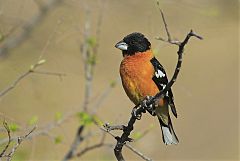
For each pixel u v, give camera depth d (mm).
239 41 22734
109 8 13695
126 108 16375
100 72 14945
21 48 13984
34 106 13320
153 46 13656
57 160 11648
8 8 12867
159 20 14289
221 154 20672
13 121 10328
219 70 22766
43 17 14531
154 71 10367
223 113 21828
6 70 12609
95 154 12570
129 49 10492
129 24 14797
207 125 21594
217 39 22438
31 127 10734
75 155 11242
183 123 21578
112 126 8477
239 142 21125
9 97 12406
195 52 22594
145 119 17406
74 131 13750
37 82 12867
